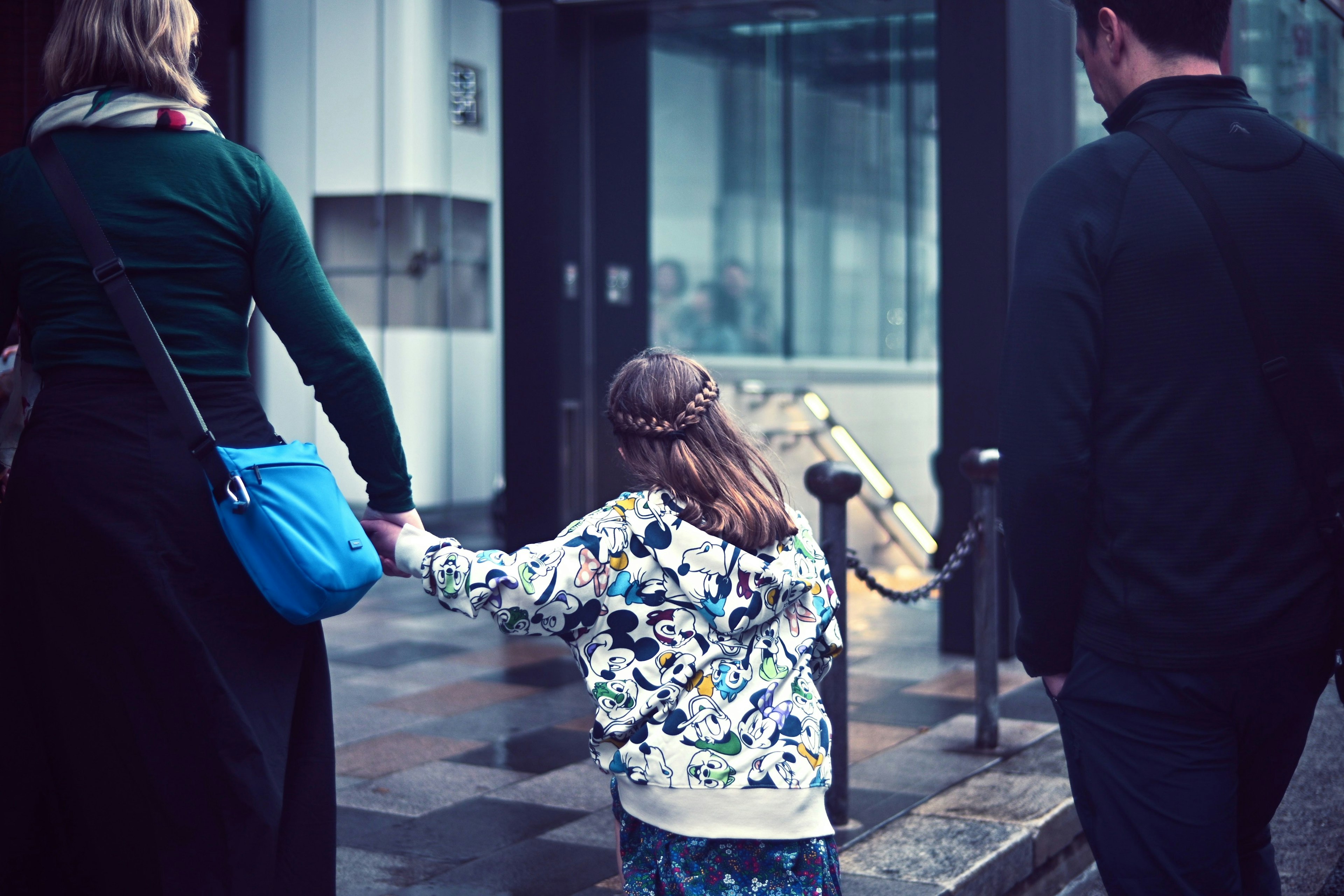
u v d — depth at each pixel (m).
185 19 2.04
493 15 11.54
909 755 4.36
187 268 1.93
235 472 1.85
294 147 10.84
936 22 6.79
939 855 3.29
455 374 11.52
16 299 1.98
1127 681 1.87
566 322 7.51
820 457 9.40
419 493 11.09
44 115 1.96
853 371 9.91
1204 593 1.81
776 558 2.02
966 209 6.13
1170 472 1.82
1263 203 1.84
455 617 7.50
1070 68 6.55
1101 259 1.84
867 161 9.55
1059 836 3.68
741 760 1.94
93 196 1.91
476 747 4.64
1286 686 1.84
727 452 2.05
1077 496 1.84
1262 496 1.81
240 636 1.91
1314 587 1.83
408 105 10.69
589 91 7.61
